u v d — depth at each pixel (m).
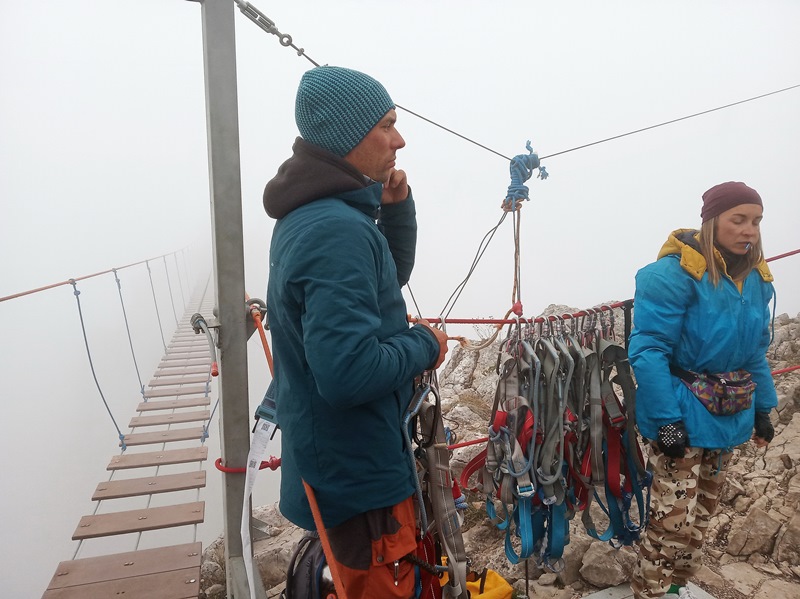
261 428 1.55
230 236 1.85
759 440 2.14
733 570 2.64
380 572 1.27
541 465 1.97
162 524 2.94
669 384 1.89
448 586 1.41
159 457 3.98
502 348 2.11
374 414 1.22
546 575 2.56
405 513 1.31
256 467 1.51
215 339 1.91
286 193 1.24
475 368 5.68
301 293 1.11
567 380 1.92
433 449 1.41
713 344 1.90
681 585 2.26
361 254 1.11
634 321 2.00
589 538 2.67
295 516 1.31
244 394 1.92
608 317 2.17
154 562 2.60
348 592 1.29
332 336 1.03
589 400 2.05
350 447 1.21
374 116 1.23
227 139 1.81
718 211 1.86
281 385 1.32
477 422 4.48
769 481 3.17
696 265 1.88
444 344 1.30
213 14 1.76
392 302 1.26
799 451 3.35
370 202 1.26
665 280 1.92
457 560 1.38
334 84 1.21
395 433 1.27
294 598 1.46
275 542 2.99
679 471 1.98
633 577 2.24
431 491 1.40
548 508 2.06
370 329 1.06
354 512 1.23
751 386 1.94
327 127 1.22
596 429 2.01
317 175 1.21
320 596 1.41
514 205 1.88
